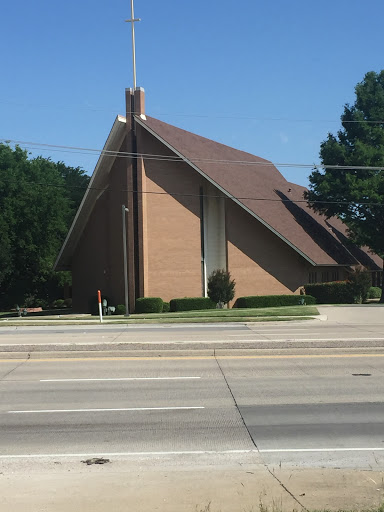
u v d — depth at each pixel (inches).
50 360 597.0
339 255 1915.6
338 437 330.6
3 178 2313.0
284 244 1697.8
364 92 1813.5
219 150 1940.2
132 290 1617.9
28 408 401.7
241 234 1669.5
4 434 343.0
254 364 559.8
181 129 1829.5
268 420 366.6
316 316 1168.8
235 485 251.1
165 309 1588.3
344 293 1649.9
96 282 1829.5
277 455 302.2
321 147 1825.8
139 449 314.7
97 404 410.6
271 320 1113.4
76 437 336.5
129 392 446.0
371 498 232.2
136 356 612.4
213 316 1203.9
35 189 2342.5
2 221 2160.4
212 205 1678.2
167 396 431.5
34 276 2413.9
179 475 268.8
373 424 355.6
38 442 327.9
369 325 1009.5
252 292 1662.2
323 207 1815.9
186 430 347.6
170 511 219.3
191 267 1646.2
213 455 303.4
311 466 284.0
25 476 271.6
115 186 1716.3
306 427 350.3
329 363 562.6
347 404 403.5
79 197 3137.3
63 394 442.3
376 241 1790.1
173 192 1644.9
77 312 1926.7
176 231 1641.2
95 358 603.8
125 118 1649.9
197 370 531.2
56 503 230.5
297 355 612.7
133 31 1642.5
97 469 283.4
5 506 227.6
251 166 2052.2
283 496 235.3
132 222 1627.7
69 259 1964.8
